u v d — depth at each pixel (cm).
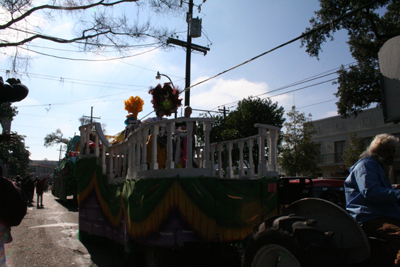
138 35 898
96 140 640
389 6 1529
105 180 585
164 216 368
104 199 579
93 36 880
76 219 1052
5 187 210
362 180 254
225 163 605
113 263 502
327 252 225
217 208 385
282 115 1659
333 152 2708
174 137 513
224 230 387
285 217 259
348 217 247
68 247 616
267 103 1644
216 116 1797
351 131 2581
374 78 1504
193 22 1302
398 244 235
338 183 576
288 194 411
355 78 1565
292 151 2145
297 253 229
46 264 496
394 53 282
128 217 436
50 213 1234
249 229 405
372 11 1480
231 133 1583
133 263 436
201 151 674
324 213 266
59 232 785
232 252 419
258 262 266
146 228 382
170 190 371
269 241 253
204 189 380
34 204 1692
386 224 246
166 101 617
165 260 393
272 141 485
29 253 566
